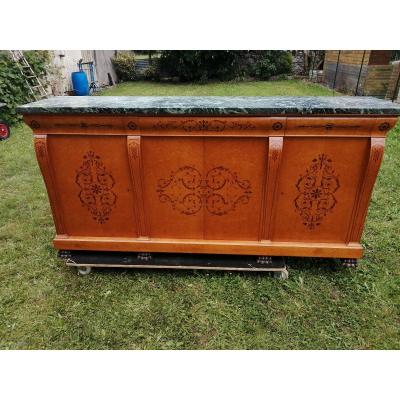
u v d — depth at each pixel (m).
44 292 2.60
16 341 2.23
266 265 2.64
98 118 2.28
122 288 2.63
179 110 2.19
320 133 2.24
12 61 7.13
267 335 2.25
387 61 8.19
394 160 4.72
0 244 3.18
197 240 2.66
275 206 2.49
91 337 2.25
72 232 2.72
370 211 3.57
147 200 2.55
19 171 4.79
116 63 13.95
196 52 12.66
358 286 2.60
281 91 10.48
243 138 2.30
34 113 2.26
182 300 2.51
